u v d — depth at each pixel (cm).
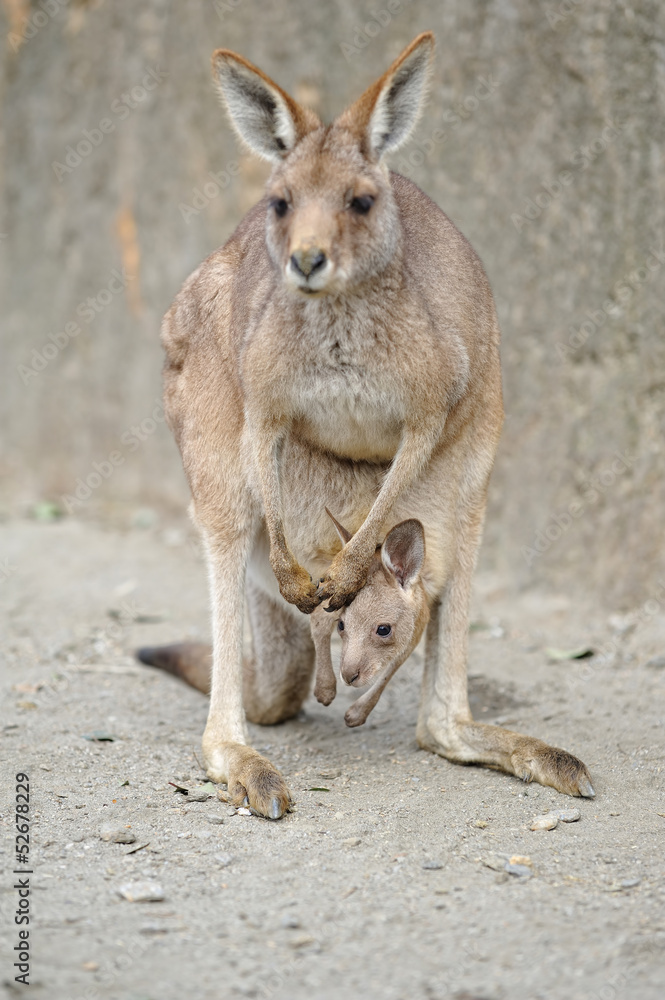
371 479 841
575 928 599
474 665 1115
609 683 1045
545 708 987
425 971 561
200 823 749
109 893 645
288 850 705
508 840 720
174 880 662
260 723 980
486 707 995
